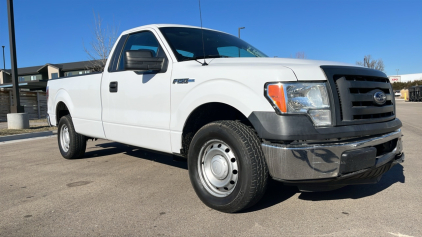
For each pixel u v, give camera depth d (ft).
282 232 8.88
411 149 20.71
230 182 10.23
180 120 11.59
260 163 9.39
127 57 12.01
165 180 14.40
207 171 10.89
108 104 15.31
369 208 10.46
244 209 10.25
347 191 12.22
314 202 11.12
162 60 12.62
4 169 17.56
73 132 18.70
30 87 94.63
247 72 9.78
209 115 11.94
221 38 14.97
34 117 58.49
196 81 11.06
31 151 23.56
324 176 8.89
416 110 69.92
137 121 13.62
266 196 11.80
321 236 8.59
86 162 18.75
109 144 25.22
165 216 10.22
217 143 10.50
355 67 10.18
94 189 13.33
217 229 9.17
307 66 9.55
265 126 9.08
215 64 11.23
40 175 15.97
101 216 10.38
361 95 9.70
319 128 8.89
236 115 11.79
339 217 9.80
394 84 240.53
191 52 13.02
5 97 53.26
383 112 10.34
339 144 8.92
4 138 29.89
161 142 12.62
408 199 11.19
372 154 9.26
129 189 13.17
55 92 20.25
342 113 9.28
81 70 125.29
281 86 9.04
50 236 9.06
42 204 11.68
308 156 8.79
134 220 9.98
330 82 9.28
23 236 9.09
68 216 10.47
